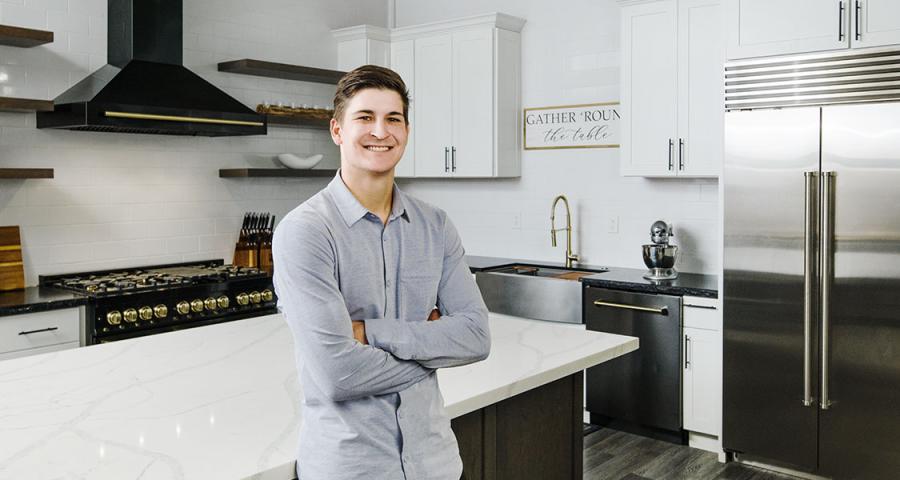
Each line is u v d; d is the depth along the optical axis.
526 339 2.61
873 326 3.50
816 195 3.60
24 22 4.14
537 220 5.35
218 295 4.30
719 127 4.18
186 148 4.93
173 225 4.88
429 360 1.54
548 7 5.20
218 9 5.03
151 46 4.30
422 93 5.47
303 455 1.50
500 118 5.18
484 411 2.16
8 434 1.66
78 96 4.04
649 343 4.20
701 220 4.63
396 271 1.59
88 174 4.46
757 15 3.75
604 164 5.01
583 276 4.59
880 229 3.46
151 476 1.42
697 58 4.24
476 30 5.16
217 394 1.97
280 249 1.47
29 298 3.77
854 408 3.57
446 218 1.71
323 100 5.73
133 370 2.22
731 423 3.91
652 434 4.32
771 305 3.75
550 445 2.44
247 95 5.23
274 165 5.45
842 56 3.52
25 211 4.20
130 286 4.07
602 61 4.97
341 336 1.42
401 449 1.51
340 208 1.53
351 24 5.88
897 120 3.40
